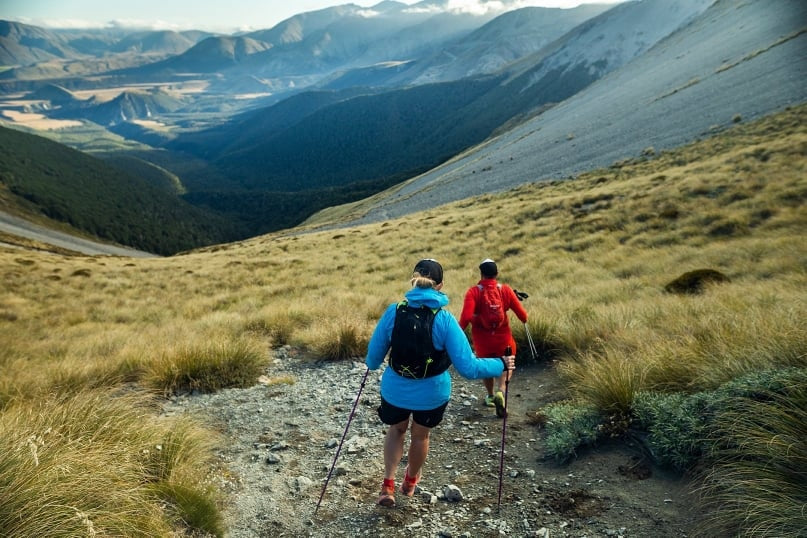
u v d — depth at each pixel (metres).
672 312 8.70
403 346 3.69
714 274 12.98
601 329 8.07
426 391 3.73
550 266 19.58
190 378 7.81
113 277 29.92
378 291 18.92
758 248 15.15
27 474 3.34
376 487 4.57
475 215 36.91
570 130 73.81
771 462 3.43
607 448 4.69
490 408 6.26
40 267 32.69
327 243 38.84
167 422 5.16
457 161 117.50
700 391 4.82
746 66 54.84
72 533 3.02
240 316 14.51
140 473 4.10
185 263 36.12
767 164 23.66
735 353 5.01
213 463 5.14
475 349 5.97
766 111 38.06
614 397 5.07
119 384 7.96
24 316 20.16
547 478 4.43
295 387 7.73
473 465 4.86
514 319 8.57
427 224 37.44
